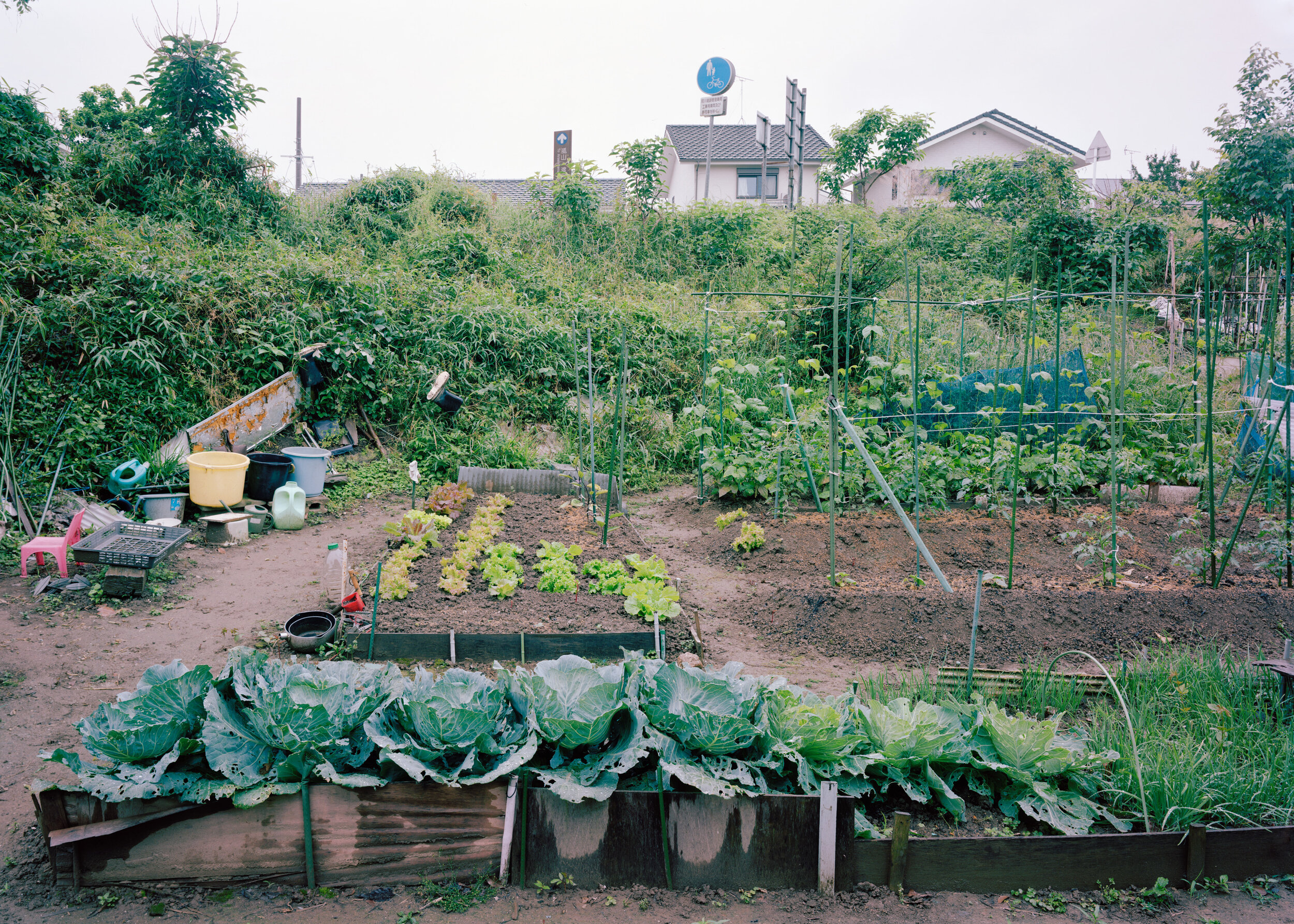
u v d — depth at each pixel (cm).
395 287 995
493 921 262
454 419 930
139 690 299
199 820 268
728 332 1092
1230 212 1227
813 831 279
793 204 1775
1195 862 284
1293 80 1166
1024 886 284
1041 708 380
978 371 967
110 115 1170
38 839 292
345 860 275
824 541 653
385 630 452
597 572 555
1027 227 1547
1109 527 654
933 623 486
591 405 700
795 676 445
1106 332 1086
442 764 283
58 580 532
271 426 832
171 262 839
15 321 709
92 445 707
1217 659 423
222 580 579
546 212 1538
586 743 287
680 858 280
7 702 391
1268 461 670
